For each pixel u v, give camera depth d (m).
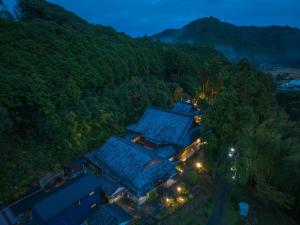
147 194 29.28
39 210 21.75
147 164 30.00
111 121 42.38
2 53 32.91
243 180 30.69
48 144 33.31
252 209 30.20
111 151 34.06
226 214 28.53
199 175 35.41
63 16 59.84
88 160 34.97
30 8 57.12
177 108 53.16
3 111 27.61
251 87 37.25
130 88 51.19
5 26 36.94
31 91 30.78
